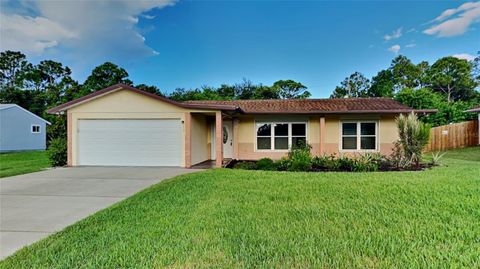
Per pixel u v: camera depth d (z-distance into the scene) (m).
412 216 4.73
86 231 4.31
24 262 3.31
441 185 7.00
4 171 11.12
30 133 27.30
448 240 3.73
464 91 43.81
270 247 3.58
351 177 8.57
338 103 15.77
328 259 3.24
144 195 6.62
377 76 48.06
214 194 6.55
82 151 12.85
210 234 4.07
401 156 11.73
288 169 10.91
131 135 12.63
